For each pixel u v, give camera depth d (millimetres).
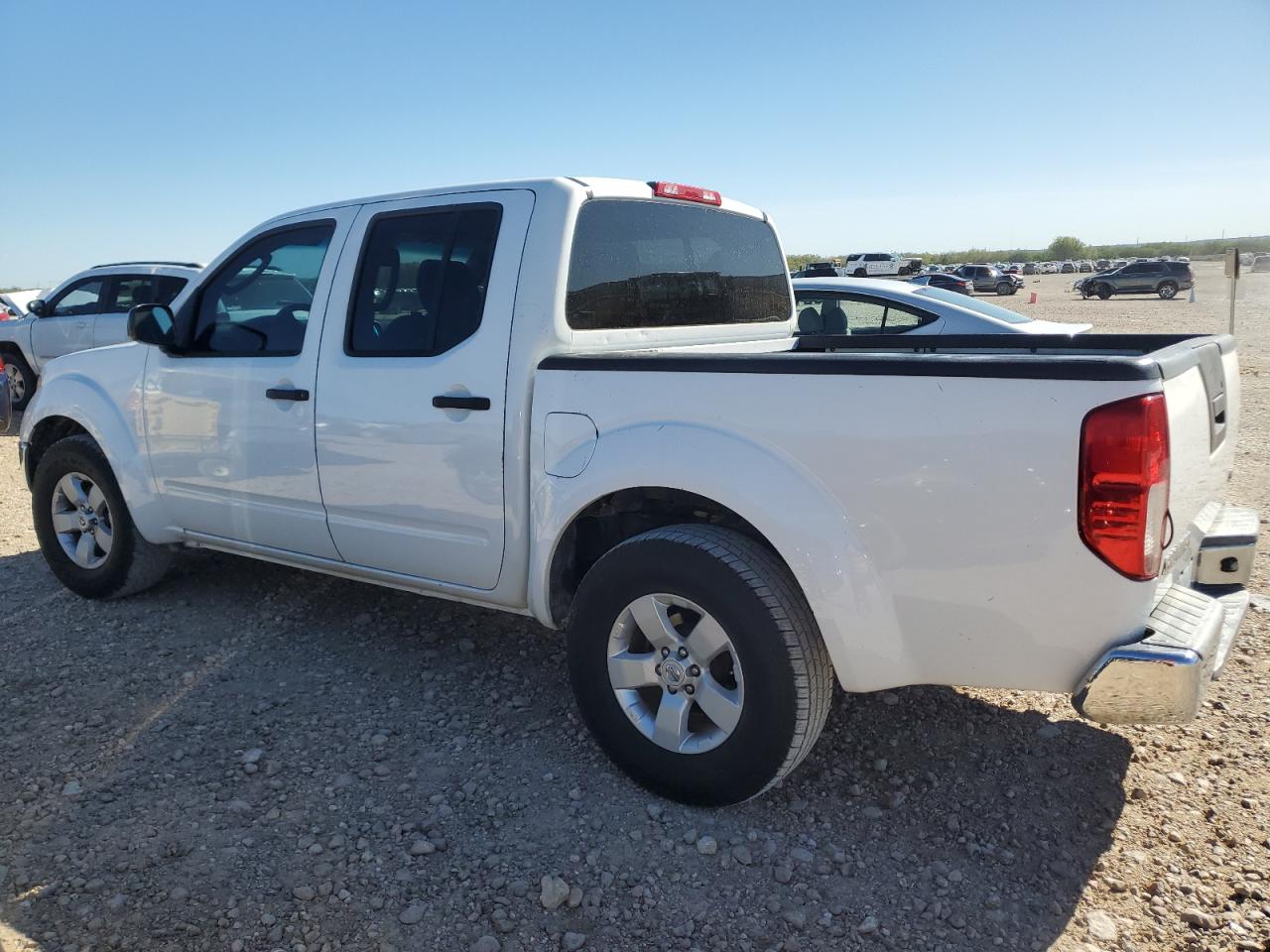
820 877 2750
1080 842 2896
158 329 4250
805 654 2818
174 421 4395
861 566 2711
